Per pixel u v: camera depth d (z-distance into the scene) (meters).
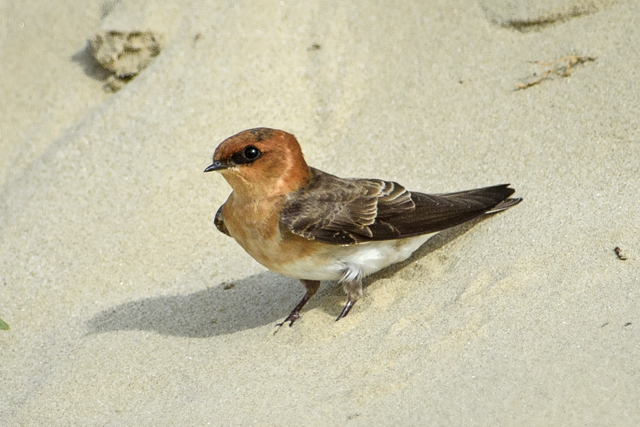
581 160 11.68
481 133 12.98
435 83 13.95
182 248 12.91
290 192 10.38
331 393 8.85
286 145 10.36
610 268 9.41
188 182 13.52
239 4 15.21
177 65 14.80
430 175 12.82
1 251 12.93
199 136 13.98
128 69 15.31
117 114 14.45
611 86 12.50
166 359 10.56
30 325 11.96
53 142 14.89
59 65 16.05
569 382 7.98
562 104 12.70
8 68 16.19
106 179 13.66
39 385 10.54
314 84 14.52
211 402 9.30
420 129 13.53
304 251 10.23
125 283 12.48
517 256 10.17
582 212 10.58
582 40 13.34
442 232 11.44
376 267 10.57
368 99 14.27
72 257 12.81
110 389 10.13
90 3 16.72
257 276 12.32
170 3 15.49
